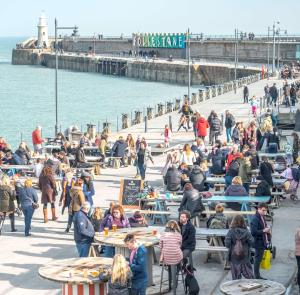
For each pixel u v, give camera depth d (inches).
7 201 1192.8
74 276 789.9
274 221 1250.6
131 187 1254.3
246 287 765.3
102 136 1902.1
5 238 1169.4
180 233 887.1
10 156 1732.3
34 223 1268.5
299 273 877.2
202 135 2151.8
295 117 2415.1
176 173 1315.2
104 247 992.9
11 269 1002.1
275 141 1882.4
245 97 3432.6
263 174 1375.5
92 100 5905.5
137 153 1684.3
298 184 1477.6
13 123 4210.1
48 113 4845.0
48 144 2176.4
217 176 1517.0
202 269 983.0
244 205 1179.9
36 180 1572.3
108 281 764.6
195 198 1091.3
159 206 1224.8
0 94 6668.3
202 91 3750.0
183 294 880.9
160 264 935.7
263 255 958.4
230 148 1737.2
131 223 1023.6
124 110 4975.4
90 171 1684.3
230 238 858.1
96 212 1038.4
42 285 935.0
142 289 778.2
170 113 3179.1
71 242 1145.4
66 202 1279.5
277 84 4365.2
